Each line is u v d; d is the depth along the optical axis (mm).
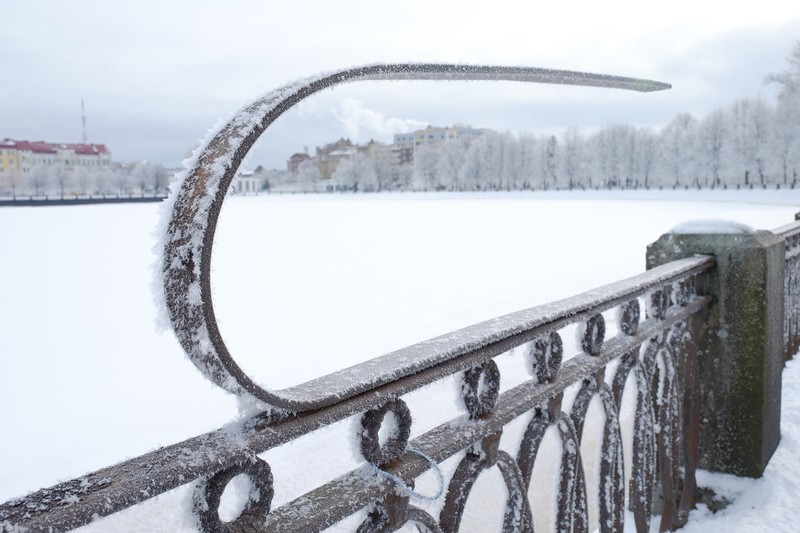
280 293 14883
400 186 142500
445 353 1089
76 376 8258
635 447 2043
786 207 54438
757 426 2643
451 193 109750
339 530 2660
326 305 12953
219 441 758
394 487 982
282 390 842
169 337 10742
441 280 15477
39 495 624
